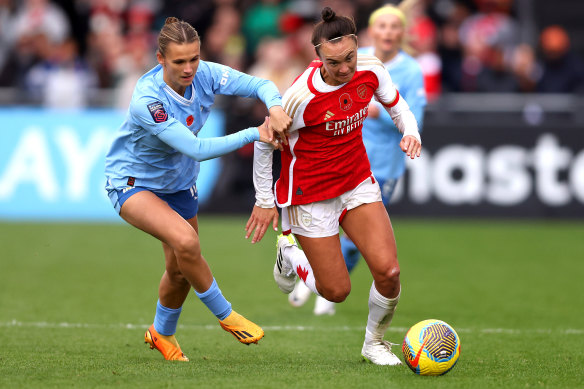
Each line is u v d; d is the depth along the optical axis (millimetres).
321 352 19641
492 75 45438
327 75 16922
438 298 27078
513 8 55156
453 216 41656
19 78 48000
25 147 42875
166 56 16422
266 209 17922
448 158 41625
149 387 15383
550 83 44844
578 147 41250
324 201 17844
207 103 17781
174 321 18625
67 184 42781
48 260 33406
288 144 17672
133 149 17531
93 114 42969
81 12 54688
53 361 18031
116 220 42750
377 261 17234
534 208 41344
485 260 33625
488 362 18188
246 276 30609
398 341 21125
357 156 17781
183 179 18078
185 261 17016
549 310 25328
